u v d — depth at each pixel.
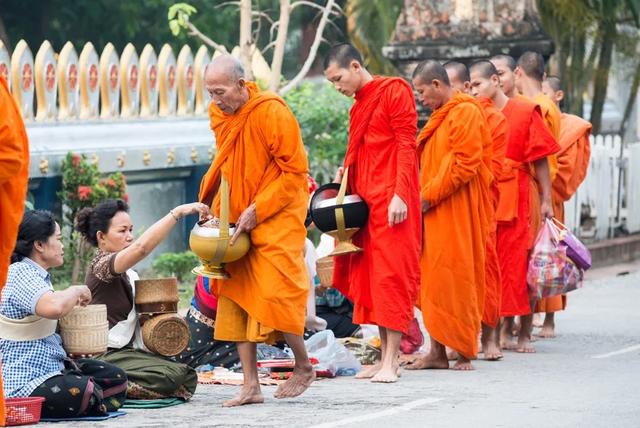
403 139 16.72
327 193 17.38
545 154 20.02
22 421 13.45
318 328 18.91
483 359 19.36
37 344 13.89
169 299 15.37
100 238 15.41
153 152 27.19
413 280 17.00
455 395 15.72
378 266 16.89
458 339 17.86
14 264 13.80
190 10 27.58
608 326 22.97
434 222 17.89
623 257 33.06
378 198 16.88
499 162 19.67
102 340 14.49
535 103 20.20
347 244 17.05
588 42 40.06
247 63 27.23
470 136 17.72
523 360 19.20
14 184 11.24
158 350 15.20
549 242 20.06
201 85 29.09
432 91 17.98
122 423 13.70
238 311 14.99
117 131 26.55
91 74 26.14
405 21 28.86
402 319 16.92
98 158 25.80
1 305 13.77
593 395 15.70
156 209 28.12
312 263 18.62
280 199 14.55
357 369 17.78
